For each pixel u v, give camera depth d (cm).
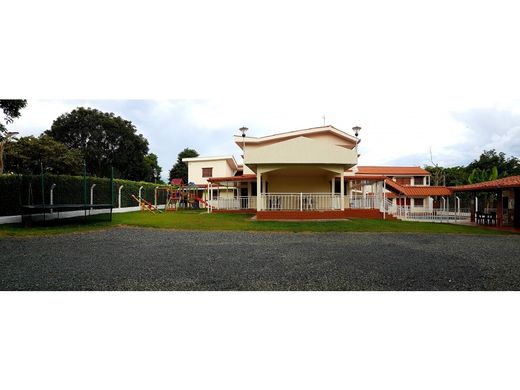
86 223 1116
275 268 498
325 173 1652
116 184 1861
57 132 3378
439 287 423
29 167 2433
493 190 1507
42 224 1067
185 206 2705
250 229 1002
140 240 777
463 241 838
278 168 1364
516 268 516
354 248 683
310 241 781
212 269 489
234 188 2377
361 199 1603
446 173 3769
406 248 693
